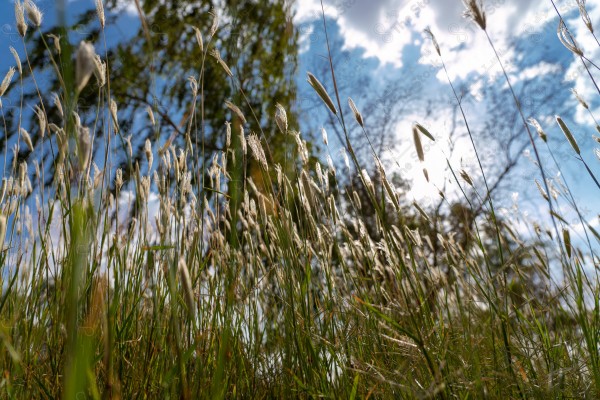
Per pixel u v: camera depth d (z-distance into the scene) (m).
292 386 1.64
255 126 5.86
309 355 1.52
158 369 1.45
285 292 1.65
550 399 1.43
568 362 1.68
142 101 5.70
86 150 0.74
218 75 6.09
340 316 1.73
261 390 1.76
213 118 5.99
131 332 1.63
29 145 1.63
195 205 1.77
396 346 1.70
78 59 0.70
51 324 1.52
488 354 1.77
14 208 1.69
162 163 1.32
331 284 1.76
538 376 1.50
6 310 1.59
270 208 1.70
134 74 5.80
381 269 1.96
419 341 1.22
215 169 1.77
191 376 1.37
